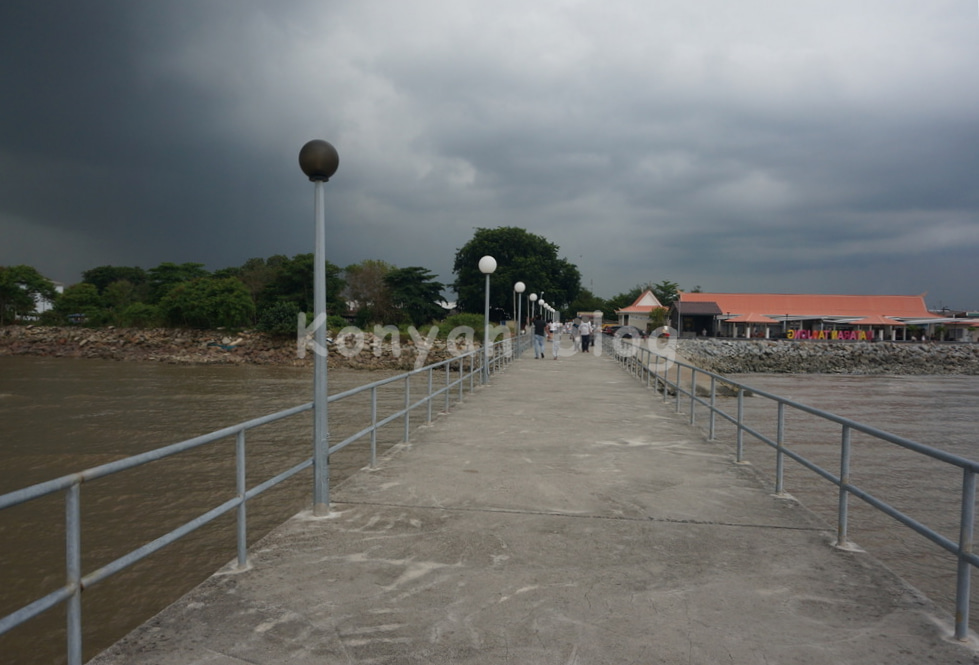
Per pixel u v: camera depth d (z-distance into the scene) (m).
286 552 4.32
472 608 3.50
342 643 3.09
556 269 76.19
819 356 52.31
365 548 4.42
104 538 8.80
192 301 48.22
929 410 24.33
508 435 8.94
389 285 62.59
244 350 42.59
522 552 4.38
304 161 4.85
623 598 3.64
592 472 6.77
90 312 58.16
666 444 8.39
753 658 2.99
